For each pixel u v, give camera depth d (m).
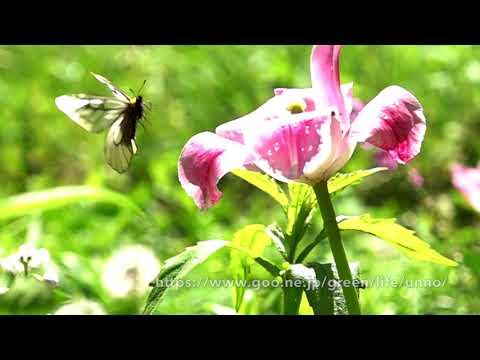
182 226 0.72
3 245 0.57
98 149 0.89
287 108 0.34
